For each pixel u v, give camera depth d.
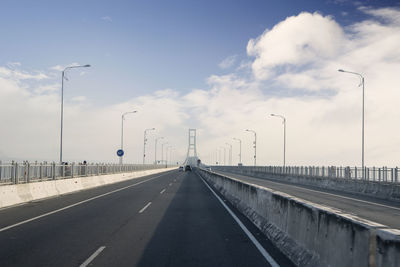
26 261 6.99
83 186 28.30
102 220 12.26
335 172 36.84
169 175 67.06
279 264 6.77
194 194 23.48
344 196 24.55
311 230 6.34
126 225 11.27
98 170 35.53
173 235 9.68
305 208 6.79
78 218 12.68
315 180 37.72
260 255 7.48
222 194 23.31
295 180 45.44
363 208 17.42
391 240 3.74
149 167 77.38
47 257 7.29
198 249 8.03
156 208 15.77
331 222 5.39
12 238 9.19
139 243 8.66
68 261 7.00
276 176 57.53
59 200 19.09
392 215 14.90
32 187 19.38
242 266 6.65
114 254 7.57
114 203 17.72
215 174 33.19
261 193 11.40
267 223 9.96
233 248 8.13
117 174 42.00
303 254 6.49
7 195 16.44
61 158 31.44
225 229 10.61
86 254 7.57
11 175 17.58
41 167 21.64
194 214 13.88
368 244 4.18
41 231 10.17
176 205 17.00
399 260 3.59
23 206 16.23
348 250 4.70
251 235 9.70
